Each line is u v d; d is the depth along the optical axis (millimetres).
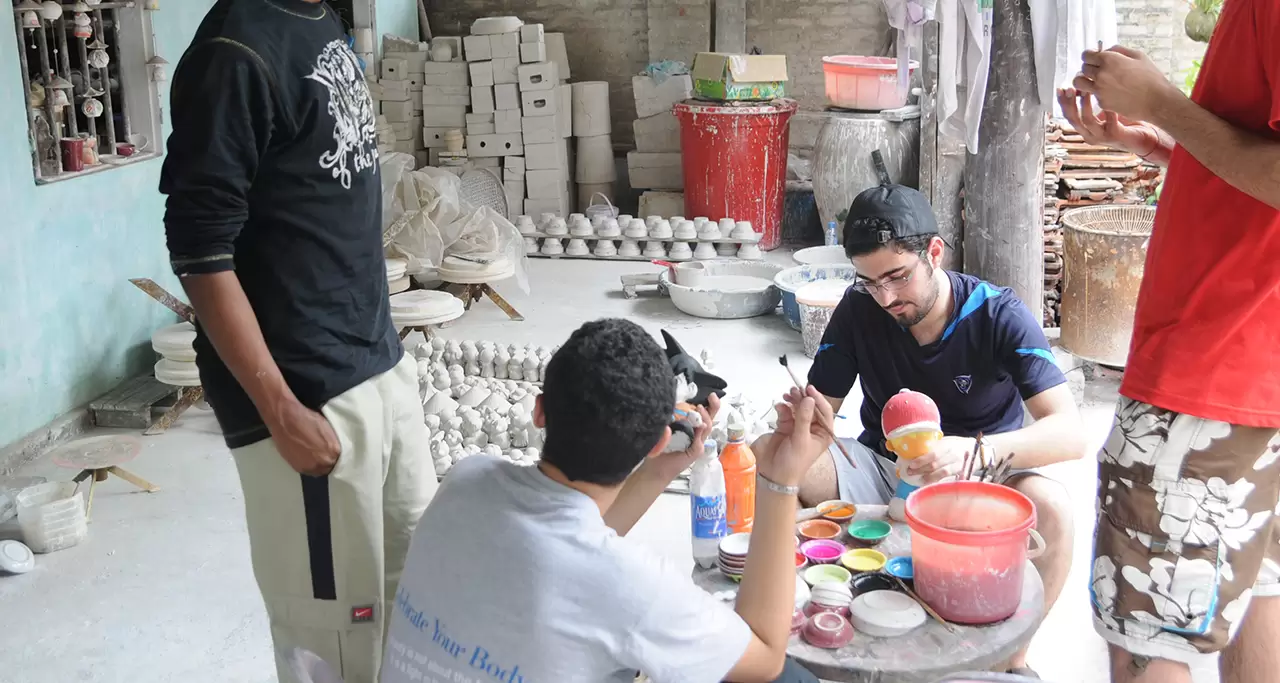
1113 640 2291
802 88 8469
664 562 1639
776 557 1760
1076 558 3527
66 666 3125
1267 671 2305
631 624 1573
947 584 2002
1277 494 2139
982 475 2443
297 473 2217
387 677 1748
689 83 8094
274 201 2121
